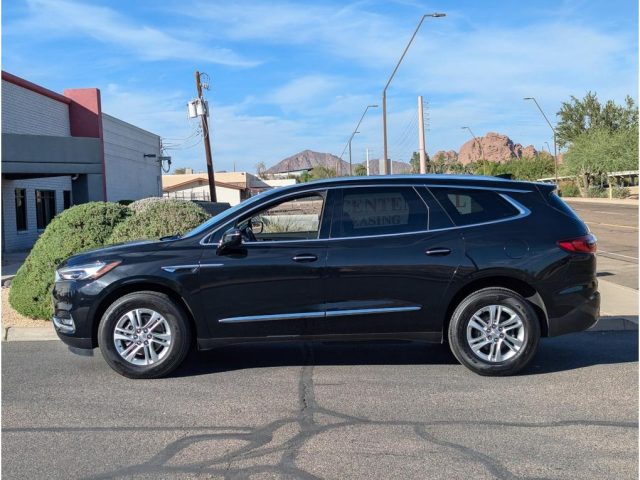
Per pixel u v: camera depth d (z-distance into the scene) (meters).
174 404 5.45
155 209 9.33
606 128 74.12
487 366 6.15
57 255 9.08
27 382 6.18
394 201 6.37
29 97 23.45
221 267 6.12
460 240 6.21
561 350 7.25
